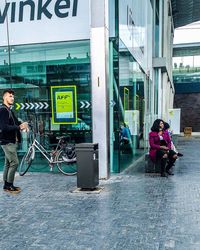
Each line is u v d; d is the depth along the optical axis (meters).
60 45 7.46
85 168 5.61
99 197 5.25
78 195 5.40
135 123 9.74
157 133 7.25
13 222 4.13
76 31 7.30
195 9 25.67
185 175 7.18
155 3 14.80
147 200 5.00
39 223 4.07
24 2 7.54
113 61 7.16
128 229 3.76
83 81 7.39
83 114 7.43
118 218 4.16
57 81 7.58
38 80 7.71
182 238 3.46
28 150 7.45
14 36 7.70
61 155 7.26
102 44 6.47
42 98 7.71
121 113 7.60
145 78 11.77
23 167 7.34
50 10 7.39
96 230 3.76
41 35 7.52
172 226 3.83
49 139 7.63
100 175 6.66
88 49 7.30
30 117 7.79
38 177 7.09
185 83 31.69
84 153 5.59
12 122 5.55
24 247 3.34
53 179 6.84
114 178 6.81
